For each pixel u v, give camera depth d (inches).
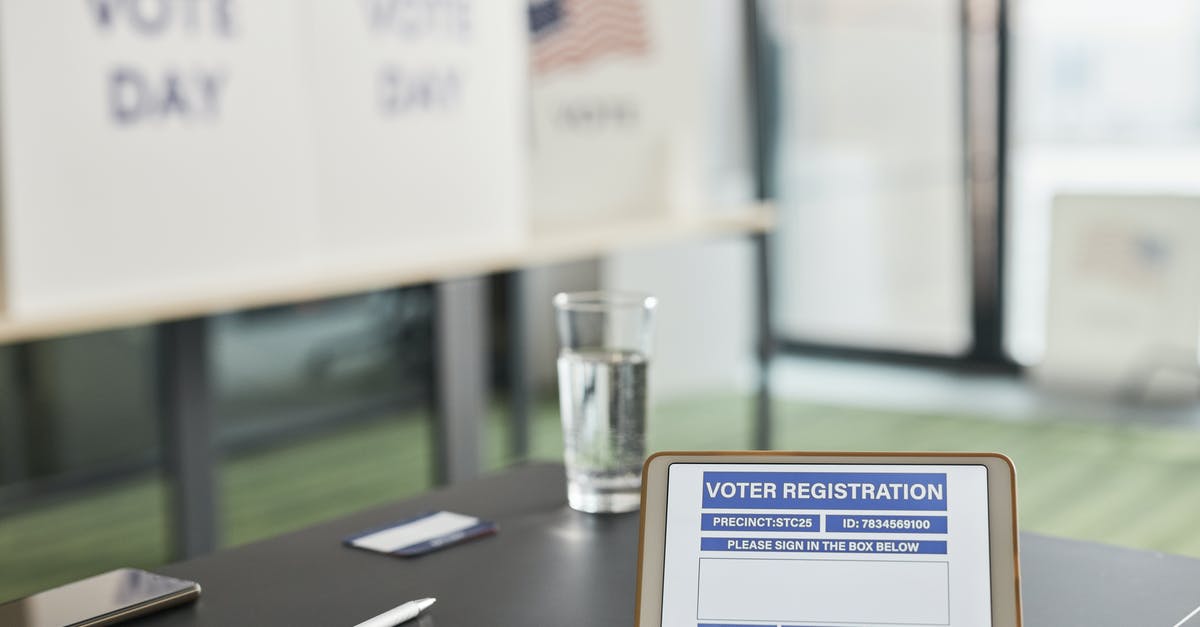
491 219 128.6
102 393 144.4
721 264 199.5
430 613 32.7
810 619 28.5
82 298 95.0
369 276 111.5
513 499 42.8
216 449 109.7
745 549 29.3
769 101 209.6
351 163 114.7
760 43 206.1
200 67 102.0
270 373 158.1
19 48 90.2
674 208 153.4
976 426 170.7
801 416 179.6
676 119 153.3
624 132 149.7
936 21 194.5
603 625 31.7
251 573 36.1
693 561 29.3
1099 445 159.8
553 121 142.8
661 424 177.6
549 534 38.9
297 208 110.3
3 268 90.7
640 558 29.6
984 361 200.5
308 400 162.6
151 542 129.8
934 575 28.5
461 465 128.7
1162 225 126.0
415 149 120.4
